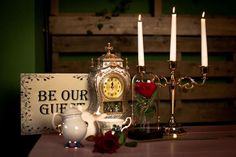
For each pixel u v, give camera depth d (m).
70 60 2.69
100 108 1.51
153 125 1.56
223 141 1.47
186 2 2.84
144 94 1.50
